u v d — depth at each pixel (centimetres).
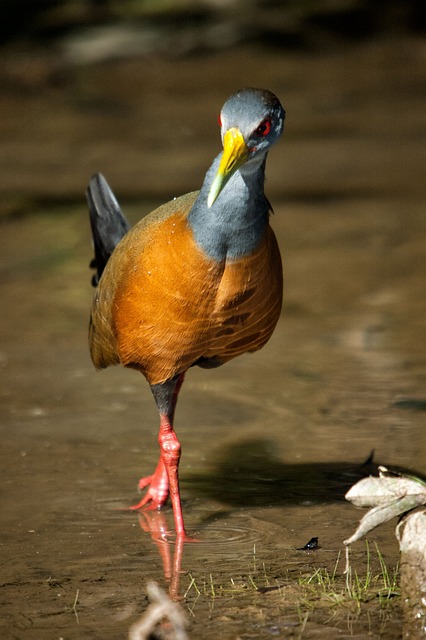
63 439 1122
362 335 1448
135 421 1176
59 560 852
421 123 3164
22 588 797
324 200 2248
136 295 870
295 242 1925
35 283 1719
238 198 830
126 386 1294
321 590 775
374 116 3284
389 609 739
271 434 1132
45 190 2380
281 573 813
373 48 4250
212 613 743
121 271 893
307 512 945
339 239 1934
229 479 1024
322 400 1227
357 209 2156
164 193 2288
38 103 3559
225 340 890
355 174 2503
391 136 2981
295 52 4206
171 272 847
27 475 1030
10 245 1941
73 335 1479
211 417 1186
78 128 3173
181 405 1226
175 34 4241
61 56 4044
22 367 1352
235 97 845
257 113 832
